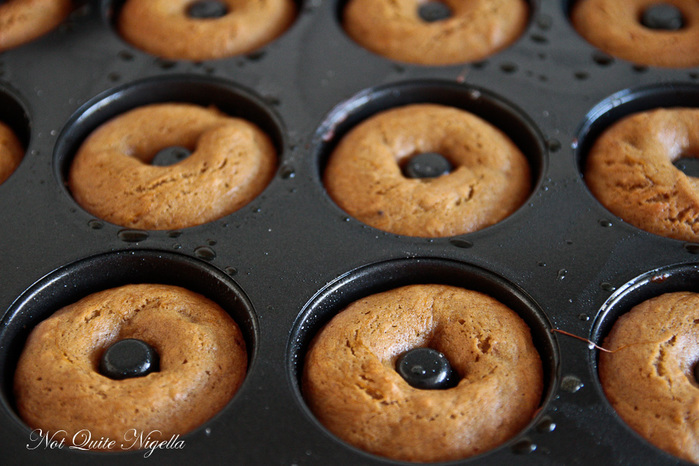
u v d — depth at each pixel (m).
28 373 0.32
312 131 0.38
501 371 0.32
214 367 0.32
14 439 0.30
